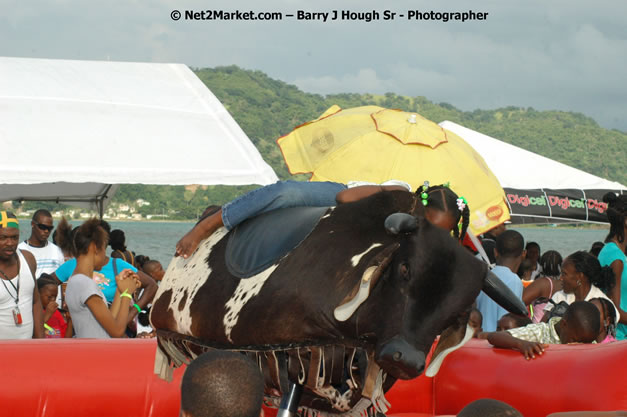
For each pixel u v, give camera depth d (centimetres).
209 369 230
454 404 523
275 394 304
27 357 488
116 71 1052
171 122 972
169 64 1093
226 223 324
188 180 905
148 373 506
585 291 656
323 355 278
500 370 493
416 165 773
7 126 876
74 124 909
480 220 756
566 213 1193
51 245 890
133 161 892
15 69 988
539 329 525
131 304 760
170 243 6219
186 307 321
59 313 729
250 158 968
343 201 315
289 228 303
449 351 283
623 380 427
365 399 289
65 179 838
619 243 677
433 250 267
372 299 270
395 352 256
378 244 279
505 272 644
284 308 281
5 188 1277
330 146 828
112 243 973
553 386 456
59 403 486
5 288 595
